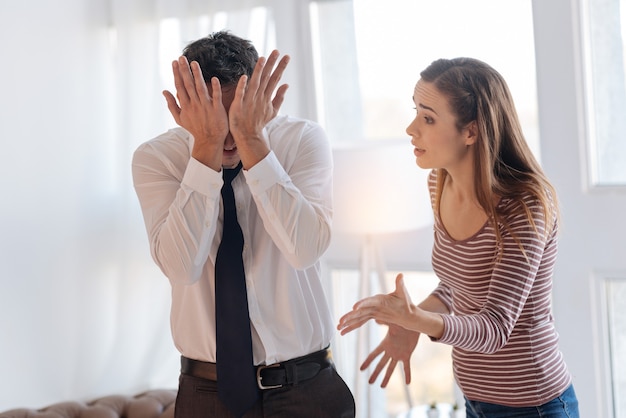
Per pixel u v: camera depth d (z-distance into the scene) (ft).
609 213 9.26
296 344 5.95
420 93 5.89
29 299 10.75
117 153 11.38
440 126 5.81
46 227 10.89
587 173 9.36
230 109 5.47
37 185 10.80
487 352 5.49
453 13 10.16
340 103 11.08
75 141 11.12
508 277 5.56
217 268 5.82
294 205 5.57
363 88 10.90
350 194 9.41
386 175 9.31
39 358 10.85
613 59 9.28
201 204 5.56
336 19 10.92
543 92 9.43
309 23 10.93
